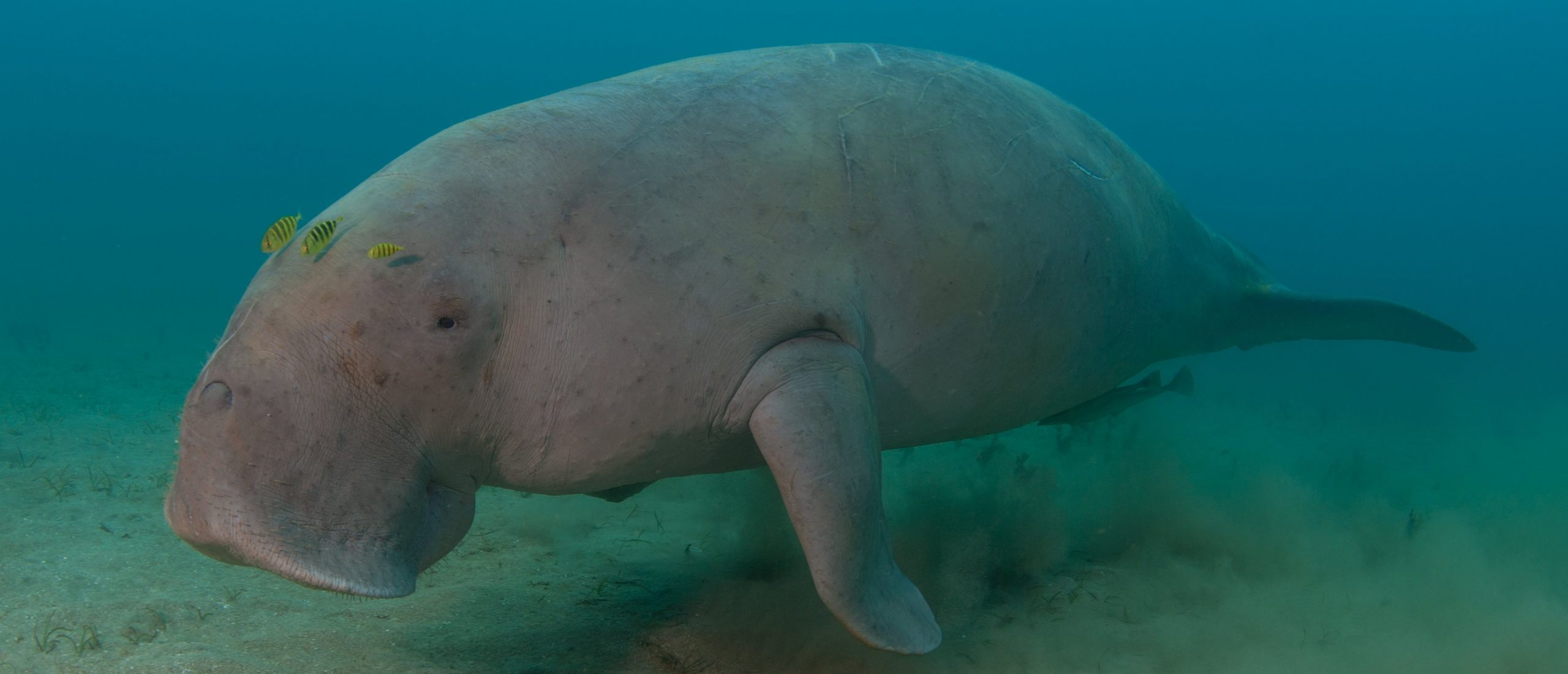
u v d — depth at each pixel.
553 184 2.31
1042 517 4.53
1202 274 4.45
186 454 1.84
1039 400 3.58
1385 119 96.88
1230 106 102.25
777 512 4.31
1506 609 3.82
